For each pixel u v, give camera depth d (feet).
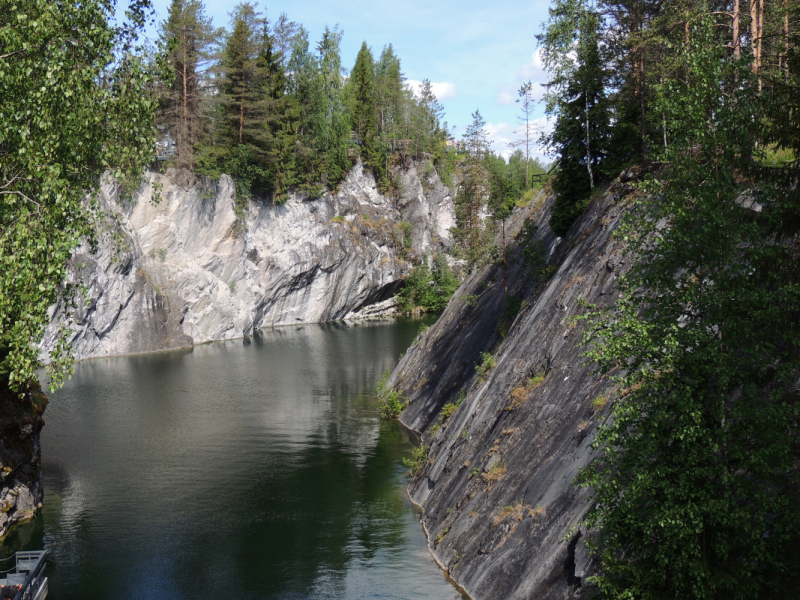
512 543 60.44
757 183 37.55
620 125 107.96
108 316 226.99
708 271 37.83
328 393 165.58
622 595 35.01
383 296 367.45
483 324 130.72
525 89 148.97
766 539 33.45
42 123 47.98
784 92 37.27
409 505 90.43
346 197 349.41
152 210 250.57
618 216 83.15
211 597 66.33
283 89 310.65
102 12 52.54
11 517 85.05
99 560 75.25
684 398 34.27
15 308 48.78
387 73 453.58
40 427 92.07
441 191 413.59
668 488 34.35
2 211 50.70
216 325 268.00
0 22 49.75
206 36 250.37
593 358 39.27
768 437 33.22
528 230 127.95
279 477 102.94
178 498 94.38
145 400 158.40
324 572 70.85
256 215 297.33
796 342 33.71
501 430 76.95
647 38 99.81
